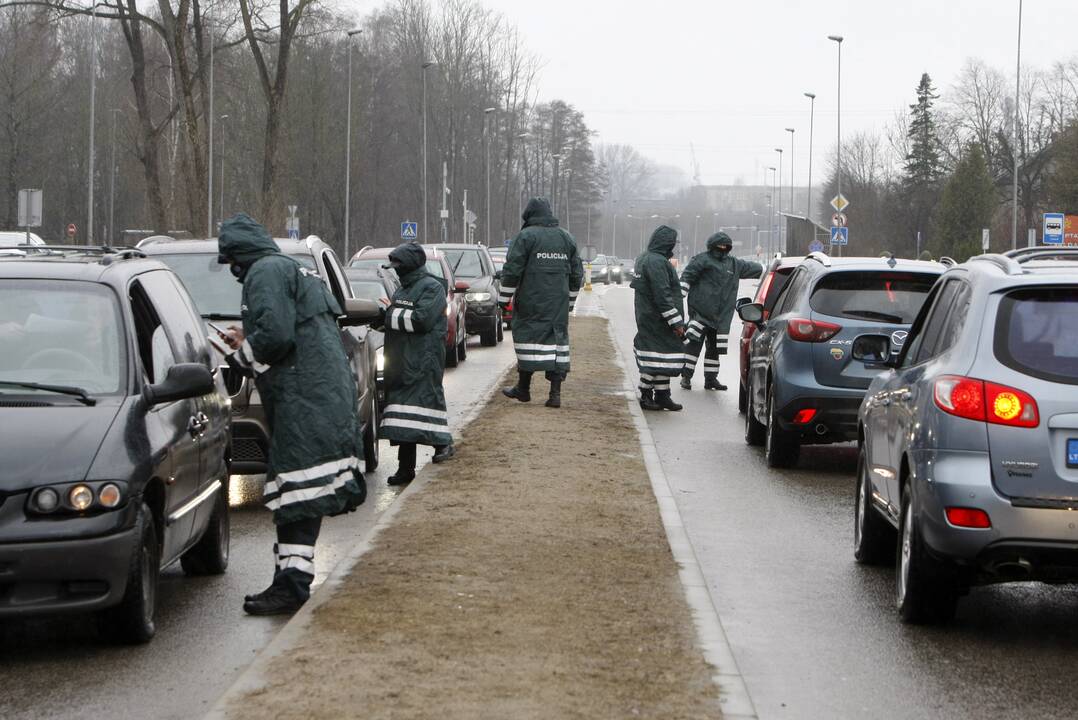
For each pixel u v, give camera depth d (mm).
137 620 6848
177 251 12508
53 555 6445
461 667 6094
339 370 7559
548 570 8148
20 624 7465
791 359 12914
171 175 68875
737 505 11258
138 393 7273
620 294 65188
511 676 5973
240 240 7574
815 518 10734
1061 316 7062
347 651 6328
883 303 12891
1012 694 6285
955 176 81188
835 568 8984
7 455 6566
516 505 10250
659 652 6453
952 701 6176
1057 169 72438
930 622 7504
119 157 87500
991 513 6812
